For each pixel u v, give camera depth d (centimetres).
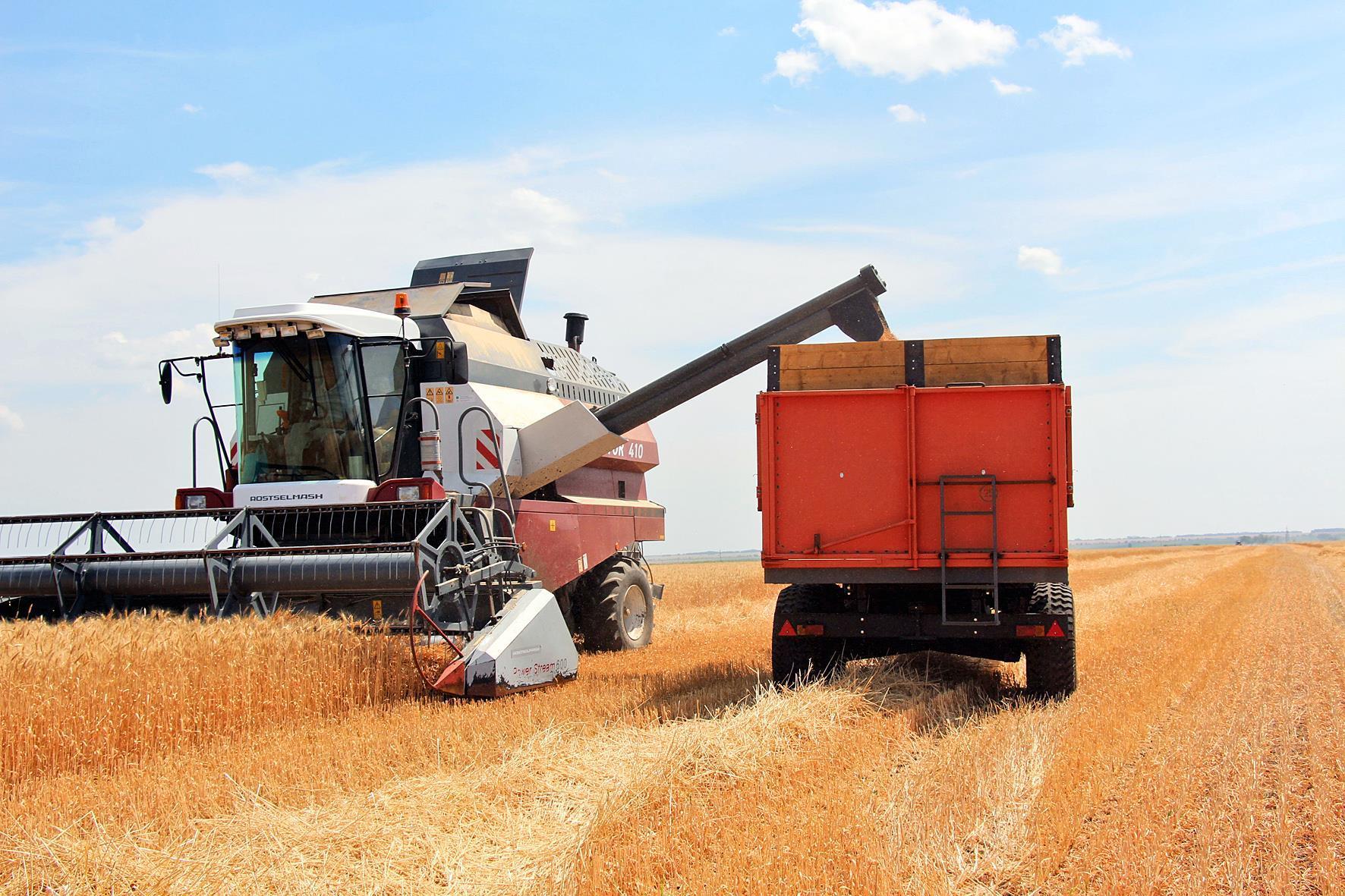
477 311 1284
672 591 2661
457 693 821
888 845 457
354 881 439
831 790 541
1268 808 551
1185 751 654
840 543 884
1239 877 436
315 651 765
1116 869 443
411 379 1118
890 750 667
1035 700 862
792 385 906
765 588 2744
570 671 945
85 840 464
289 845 470
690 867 438
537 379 1313
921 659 1109
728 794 541
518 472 1162
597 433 1174
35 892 419
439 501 897
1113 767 609
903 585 929
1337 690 915
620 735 684
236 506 1032
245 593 898
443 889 434
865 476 885
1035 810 520
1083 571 4062
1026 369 883
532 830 500
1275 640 1332
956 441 877
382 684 802
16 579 933
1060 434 862
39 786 575
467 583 877
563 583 1218
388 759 623
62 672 628
